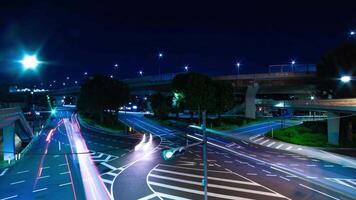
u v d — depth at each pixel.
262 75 102.31
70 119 133.12
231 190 35.22
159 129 96.62
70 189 36.50
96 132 92.25
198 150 60.69
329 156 54.97
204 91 91.25
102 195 34.28
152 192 35.00
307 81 97.88
